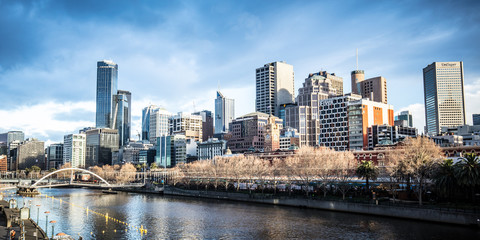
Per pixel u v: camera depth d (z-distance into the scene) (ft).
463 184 394.93
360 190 544.21
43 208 589.32
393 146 649.20
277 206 558.97
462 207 391.04
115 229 413.80
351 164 558.56
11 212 449.89
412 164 440.86
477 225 362.94
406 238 345.10
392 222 408.46
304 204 528.63
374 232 369.71
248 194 625.82
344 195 517.14
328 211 495.00
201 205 601.62
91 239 368.48
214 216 486.38
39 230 351.25
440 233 354.95
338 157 590.14
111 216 501.15
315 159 593.83
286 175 624.59
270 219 452.35
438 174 420.36
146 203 647.15
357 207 464.65
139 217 490.08
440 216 388.16
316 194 576.61
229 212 515.50
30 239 315.58
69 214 522.47
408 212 414.82
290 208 533.96
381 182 491.72
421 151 458.09
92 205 627.05
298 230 390.63
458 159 481.87
